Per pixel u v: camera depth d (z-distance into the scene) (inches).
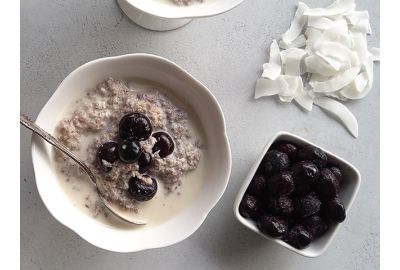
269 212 17.9
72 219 16.2
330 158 18.5
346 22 20.6
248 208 17.8
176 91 17.5
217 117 17.2
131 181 16.3
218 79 19.7
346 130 20.5
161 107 17.2
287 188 17.4
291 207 17.6
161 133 16.8
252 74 20.0
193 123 17.6
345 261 20.2
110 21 19.0
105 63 16.5
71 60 18.7
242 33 20.0
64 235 18.5
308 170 17.5
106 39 19.0
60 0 18.6
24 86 18.3
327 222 18.2
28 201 18.3
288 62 20.0
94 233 16.4
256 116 19.9
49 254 18.4
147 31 19.3
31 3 18.4
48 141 15.6
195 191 17.4
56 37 18.6
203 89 17.0
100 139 16.6
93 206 16.6
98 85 16.9
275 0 20.3
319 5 20.6
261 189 18.0
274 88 19.9
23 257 18.3
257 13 20.1
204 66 19.7
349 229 20.3
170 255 19.1
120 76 17.1
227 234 19.4
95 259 18.6
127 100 16.7
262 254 19.6
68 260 18.5
